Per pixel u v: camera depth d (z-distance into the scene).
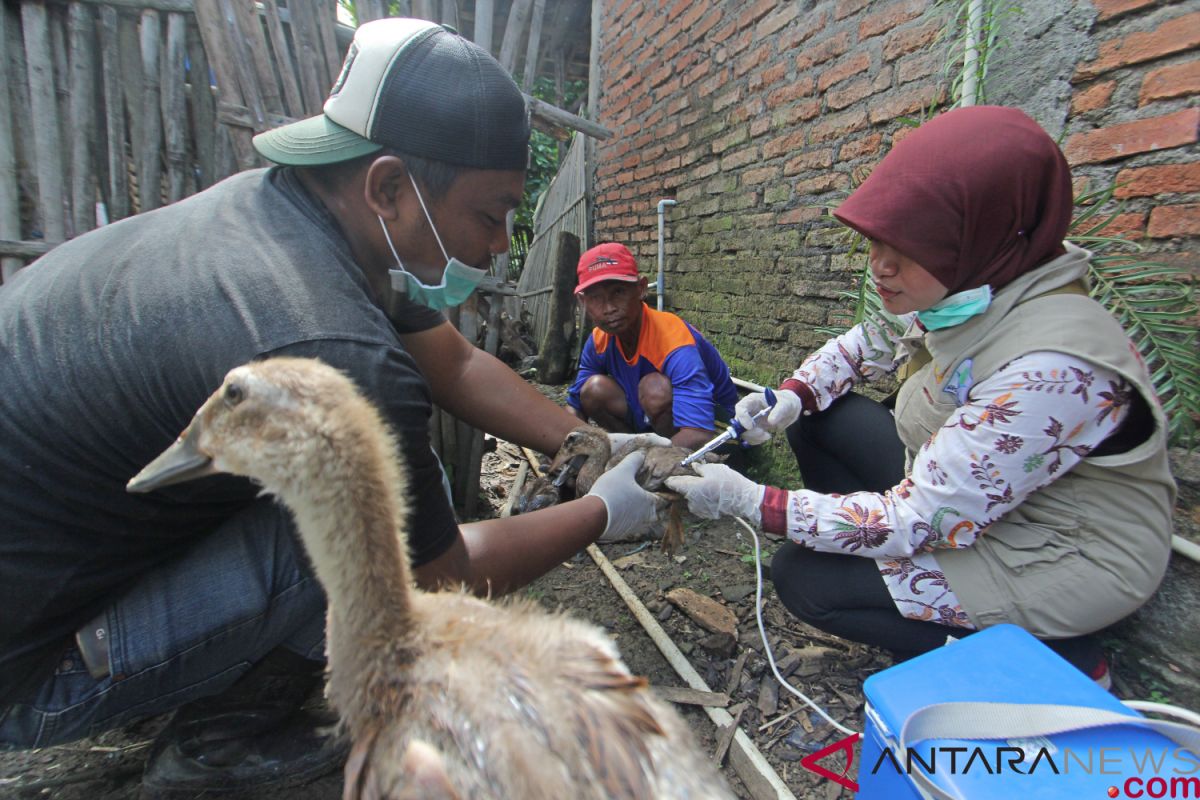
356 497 0.99
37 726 1.40
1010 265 1.53
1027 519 1.59
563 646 1.03
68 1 2.52
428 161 1.40
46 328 1.26
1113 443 1.49
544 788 0.84
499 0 6.02
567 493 2.43
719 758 1.71
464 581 1.53
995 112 1.54
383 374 1.25
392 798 0.88
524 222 9.27
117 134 2.67
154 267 1.28
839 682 1.97
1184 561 1.75
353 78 1.39
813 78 3.06
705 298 4.17
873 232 1.55
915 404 1.82
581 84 9.27
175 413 1.23
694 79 4.11
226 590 1.43
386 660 0.99
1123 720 1.13
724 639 2.12
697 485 1.83
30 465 1.22
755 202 3.58
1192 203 1.72
